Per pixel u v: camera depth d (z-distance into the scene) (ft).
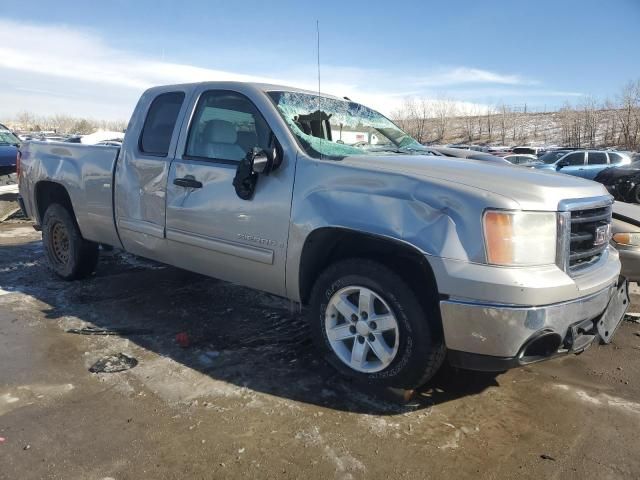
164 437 9.12
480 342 9.20
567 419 10.14
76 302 15.88
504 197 9.14
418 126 233.55
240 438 9.16
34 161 18.07
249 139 12.28
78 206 16.26
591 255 10.53
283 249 11.28
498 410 10.39
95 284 17.62
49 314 14.83
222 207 12.24
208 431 9.34
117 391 10.63
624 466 8.73
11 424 9.39
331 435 9.35
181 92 14.01
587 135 176.35
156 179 13.75
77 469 8.24
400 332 9.97
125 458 8.54
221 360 12.18
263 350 12.78
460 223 9.22
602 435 9.62
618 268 11.32
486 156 17.28
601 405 10.71
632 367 12.55
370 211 10.02
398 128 15.48
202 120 13.26
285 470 8.37
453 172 10.27
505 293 8.84
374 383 10.53
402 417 10.02
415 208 9.62
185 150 13.35
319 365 12.03
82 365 11.75
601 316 10.74
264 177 11.61
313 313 11.37
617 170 52.80
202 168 12.71
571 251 10.00
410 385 10.18
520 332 8.98
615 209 15.98
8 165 40.70
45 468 8.23
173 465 8.41
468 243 9.12
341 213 10.33
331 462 8.60
